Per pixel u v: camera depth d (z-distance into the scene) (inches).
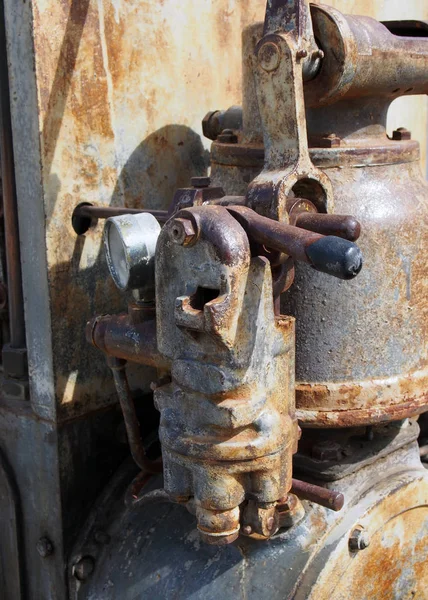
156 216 52.6
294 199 47.0
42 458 61.2
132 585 57.2
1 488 64.2
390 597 57.8
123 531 60.8
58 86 56.8
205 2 68.8
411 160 55.6
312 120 54.7
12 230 60.0
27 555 64.2
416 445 63.0
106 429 63.5
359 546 52.7
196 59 68.7
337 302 51.9
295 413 49.2
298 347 52.7
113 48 60.9
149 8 63.6
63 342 59.2
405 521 58.2
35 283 58.7
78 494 61.9
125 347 50.9
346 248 37.4
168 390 46.6
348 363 52.6
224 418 43.2
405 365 53.8
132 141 63.5
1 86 57.4
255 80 49.6
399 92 55.8
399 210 52.8
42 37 55.1
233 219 42.0
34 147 56.3
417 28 59.6
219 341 41.3
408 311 53.4
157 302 45.0
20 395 62.3
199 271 42.2
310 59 49.0
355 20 51.6
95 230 60.3
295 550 52.9
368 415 52.6
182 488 46.4
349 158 52.5
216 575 53.9
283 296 52.5
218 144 57.8
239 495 44.9
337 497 48.3
